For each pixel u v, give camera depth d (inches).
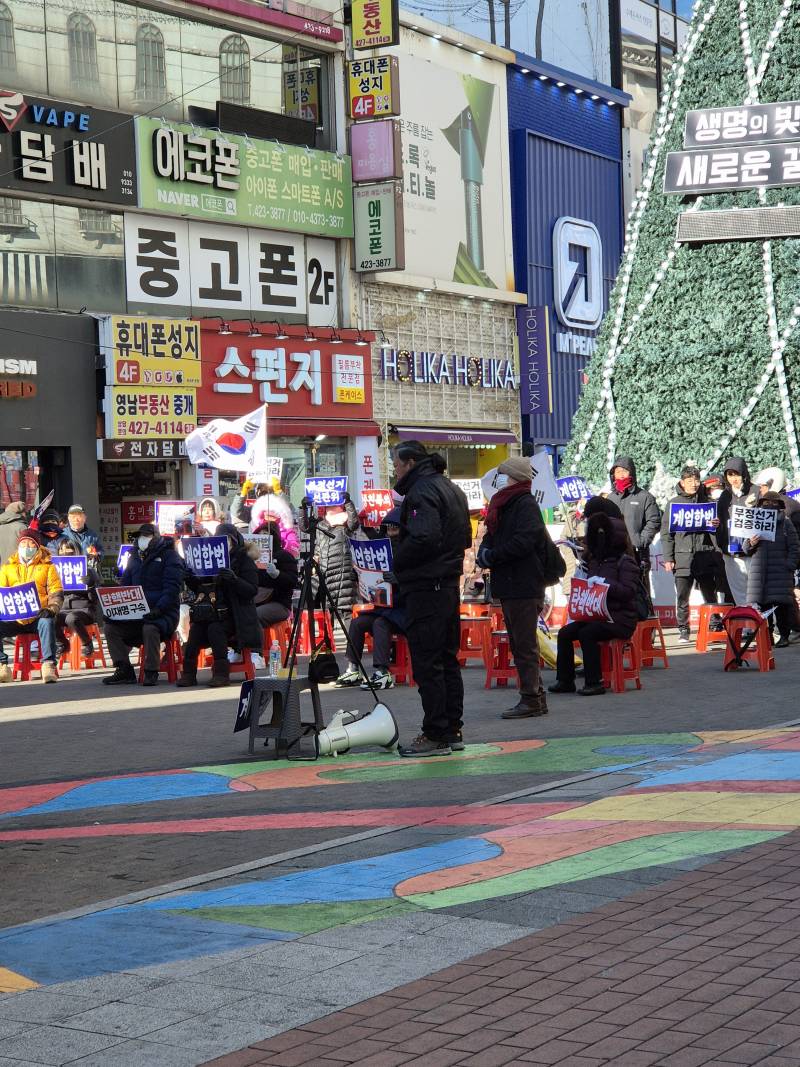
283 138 1206.9
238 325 1146.0
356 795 331.0
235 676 641.0
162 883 256.5
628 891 228.7
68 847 290.8
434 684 383.6
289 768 375.6
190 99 1128.2
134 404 1055.0
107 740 444.8
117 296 1066.1
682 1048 161.0
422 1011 176.1
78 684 634.8
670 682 539.5
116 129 1052.5
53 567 653.9
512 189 1572.3
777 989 178.4
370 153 1259.2
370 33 1256.8
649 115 1845.5
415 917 218.2
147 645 608.4
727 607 661.9
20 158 989.2
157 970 196.5
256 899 234.2
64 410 1018.1
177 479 1112.2
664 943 199.3
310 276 1237.1
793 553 645.3
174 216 1107.3
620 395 981.2
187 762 394.9
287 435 1196.5
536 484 666.2
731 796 301.3
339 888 238.5
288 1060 162.2
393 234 1251.2
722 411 946.7
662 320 969.5
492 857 256.1
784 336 931.3
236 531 595.2
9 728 483.8
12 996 188.2
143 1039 170.4
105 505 1110.4
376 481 1296.8
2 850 291.3
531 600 451.2
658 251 973.2
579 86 1667.1
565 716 455.2
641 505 705.6
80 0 1038.4
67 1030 174.2
